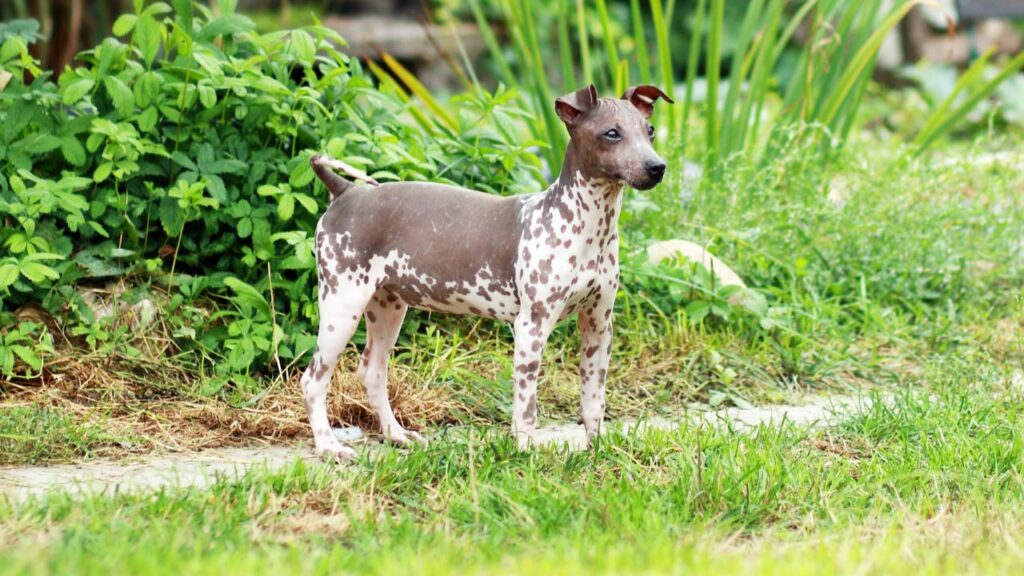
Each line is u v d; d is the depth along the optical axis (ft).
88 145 29.35
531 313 23.31
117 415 27.02
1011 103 66.54
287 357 29.07
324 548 19.12
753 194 37.19
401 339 30.68
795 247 36.58
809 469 22.93
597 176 22.68
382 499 21.34
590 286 23.44
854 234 36.96
